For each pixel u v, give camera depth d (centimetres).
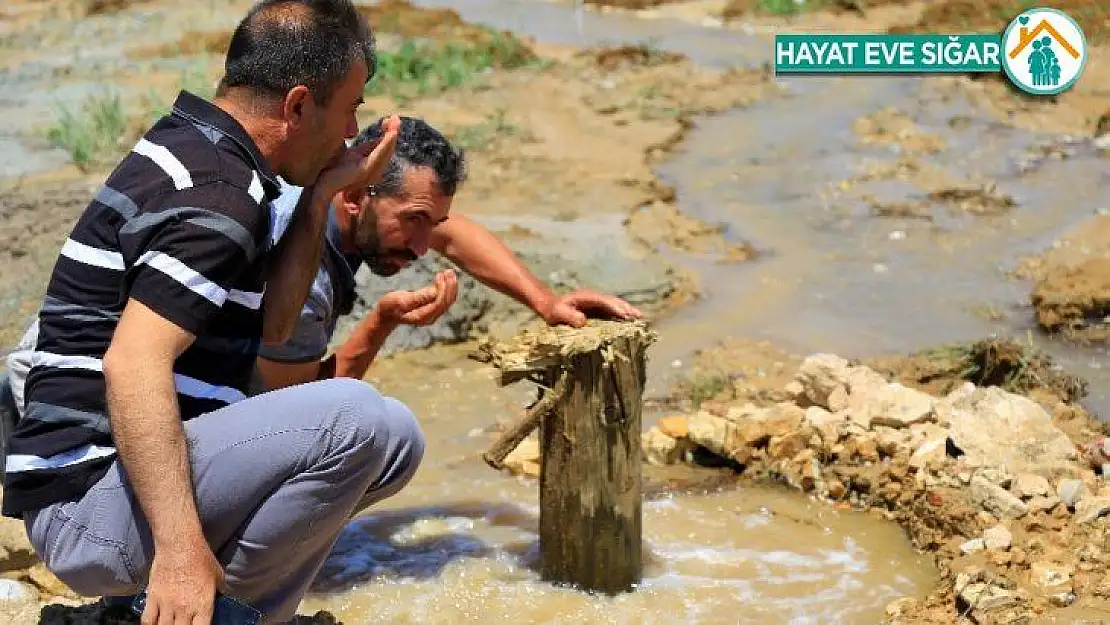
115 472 316
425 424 638
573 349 455
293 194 359
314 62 325
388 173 433
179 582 298
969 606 469
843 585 499
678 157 1079
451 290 465
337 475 325
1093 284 766
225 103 329
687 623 470
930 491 541
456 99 1245
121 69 1364
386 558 512
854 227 916
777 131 1141
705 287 817
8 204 880
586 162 1050
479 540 527
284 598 345
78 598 452
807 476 575
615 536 482
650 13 1636
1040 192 973
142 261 301
